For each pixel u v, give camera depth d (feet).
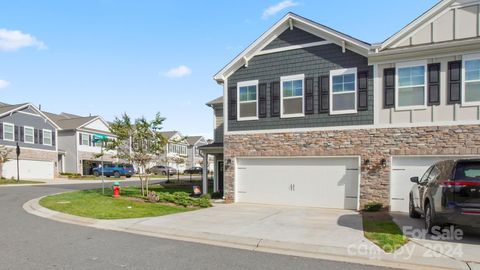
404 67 43.91
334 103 47.57
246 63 53.72
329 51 48.26
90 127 151.64
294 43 50.60
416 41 43.60
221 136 68.90
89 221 35.63
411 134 43.09
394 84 44.24
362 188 45.11
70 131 144.25
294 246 25.53
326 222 35.04
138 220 35.68
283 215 39.83
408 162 43.34
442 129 41.78
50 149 130.72
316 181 48.39
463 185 25.50
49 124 131.34
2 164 108.68
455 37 42.04
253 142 52.60
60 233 30.25
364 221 35.55
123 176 139.54
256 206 48.96
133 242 27.09
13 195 61.62
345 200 46.42
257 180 52.42
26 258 22.16
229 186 53.98
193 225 33.12
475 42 40.22
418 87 43.16
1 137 111.86
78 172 142.51
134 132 55.31
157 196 50.67
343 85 47.16
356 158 46.11
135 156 55.93
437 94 42.24
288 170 50.37
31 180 111.45
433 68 42.55
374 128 44.91
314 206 48.21
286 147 50.21
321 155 47.80
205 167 63.31
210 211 42.86
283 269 20.40
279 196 50.65
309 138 48.75
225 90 55.31
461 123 41.01
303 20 49.19
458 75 41.47
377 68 45.19
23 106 119.34
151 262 21.54
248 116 53.36
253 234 29.22
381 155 44.37
